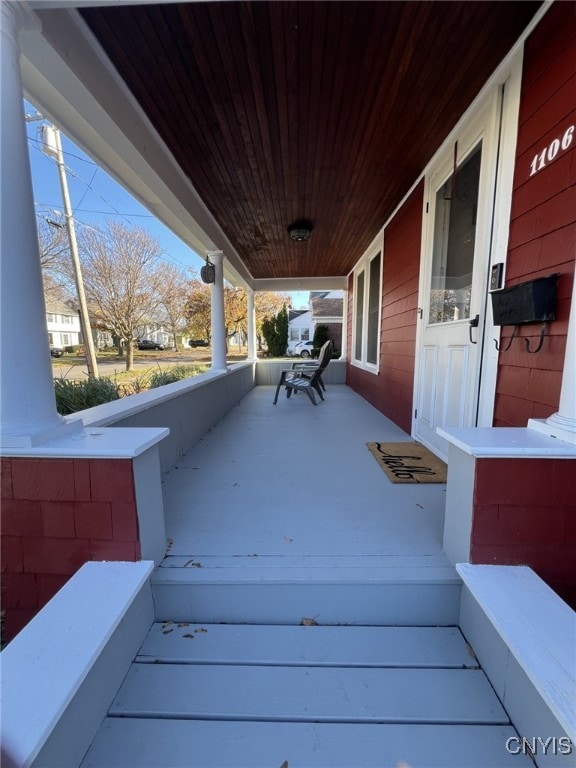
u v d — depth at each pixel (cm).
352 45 164
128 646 113
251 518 174
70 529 126
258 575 130
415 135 238
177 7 145
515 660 96
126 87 189
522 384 169
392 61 173
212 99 200
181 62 174
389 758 90
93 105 170
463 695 105
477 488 119
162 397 232
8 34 116
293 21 151
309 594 130
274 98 199
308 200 347
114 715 100
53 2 120
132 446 122
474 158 214
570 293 139
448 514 140
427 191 280
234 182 306
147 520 130
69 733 86
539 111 155
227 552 145
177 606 132
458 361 235
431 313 284
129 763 90
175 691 106
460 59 173
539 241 157
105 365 1410
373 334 509
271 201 349
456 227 239
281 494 203
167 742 94
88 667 87
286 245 512
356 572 131
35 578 130
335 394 618
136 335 1612
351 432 352
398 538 154
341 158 266
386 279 421
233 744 93
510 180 176
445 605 130
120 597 110
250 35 157
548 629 96
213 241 401
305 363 784
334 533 159
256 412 461
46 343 134
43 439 127
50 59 144
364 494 202
